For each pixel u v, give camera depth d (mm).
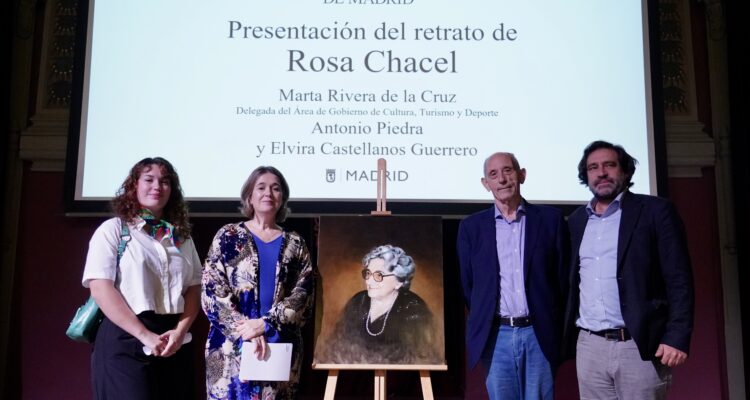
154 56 3516
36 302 3551
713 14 3764
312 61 3525
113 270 2355
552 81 3521
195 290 2586
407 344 2721
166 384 2416
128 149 3445
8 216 3590
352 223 2867
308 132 3467
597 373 2414
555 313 2531
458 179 3438
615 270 2418
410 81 3512
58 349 3523
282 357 2355
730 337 3543
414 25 3561
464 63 3531
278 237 2541
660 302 2389
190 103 3482
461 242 2693
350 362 2703
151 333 2330
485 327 2518
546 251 2551
